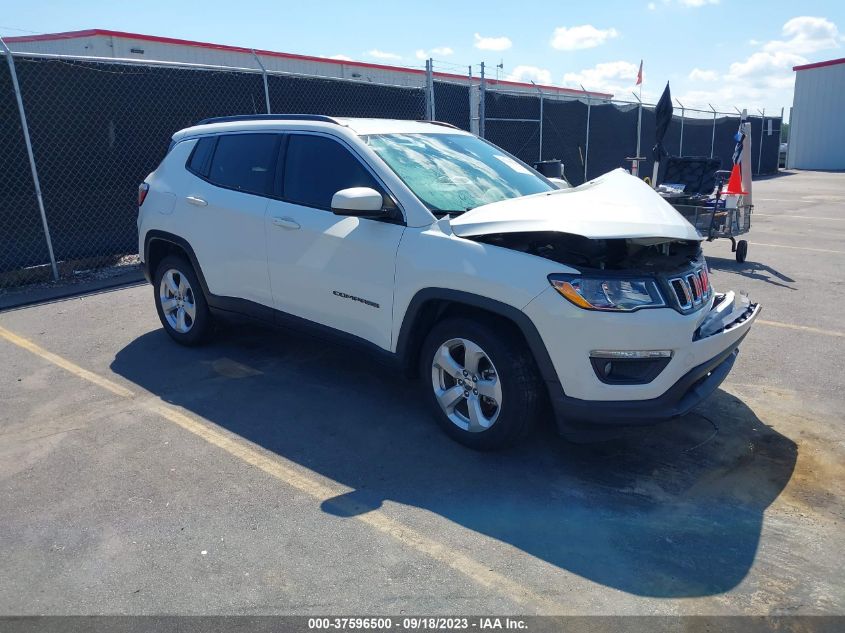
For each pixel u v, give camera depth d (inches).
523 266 137.3
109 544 121.4
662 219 142.2
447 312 157.2
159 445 157.9
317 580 111.9
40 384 194.1
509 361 140.6
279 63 638.5
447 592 109.0
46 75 311.4
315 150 179.6
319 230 172.1
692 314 138.0
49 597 108.0
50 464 149.3
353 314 168.7
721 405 179.5
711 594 108.9
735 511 132.0
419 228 154.5
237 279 197.5
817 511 131.8
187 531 125.0
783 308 269.6
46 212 320.8
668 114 387.9
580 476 144.7
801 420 170.2
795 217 565.3
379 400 182.5
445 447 156.6
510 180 185.0
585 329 131.1
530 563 116.2
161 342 230.2
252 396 185.2
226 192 198.5
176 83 353.7
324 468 147.7
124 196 350.3
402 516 129.8
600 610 105.2
